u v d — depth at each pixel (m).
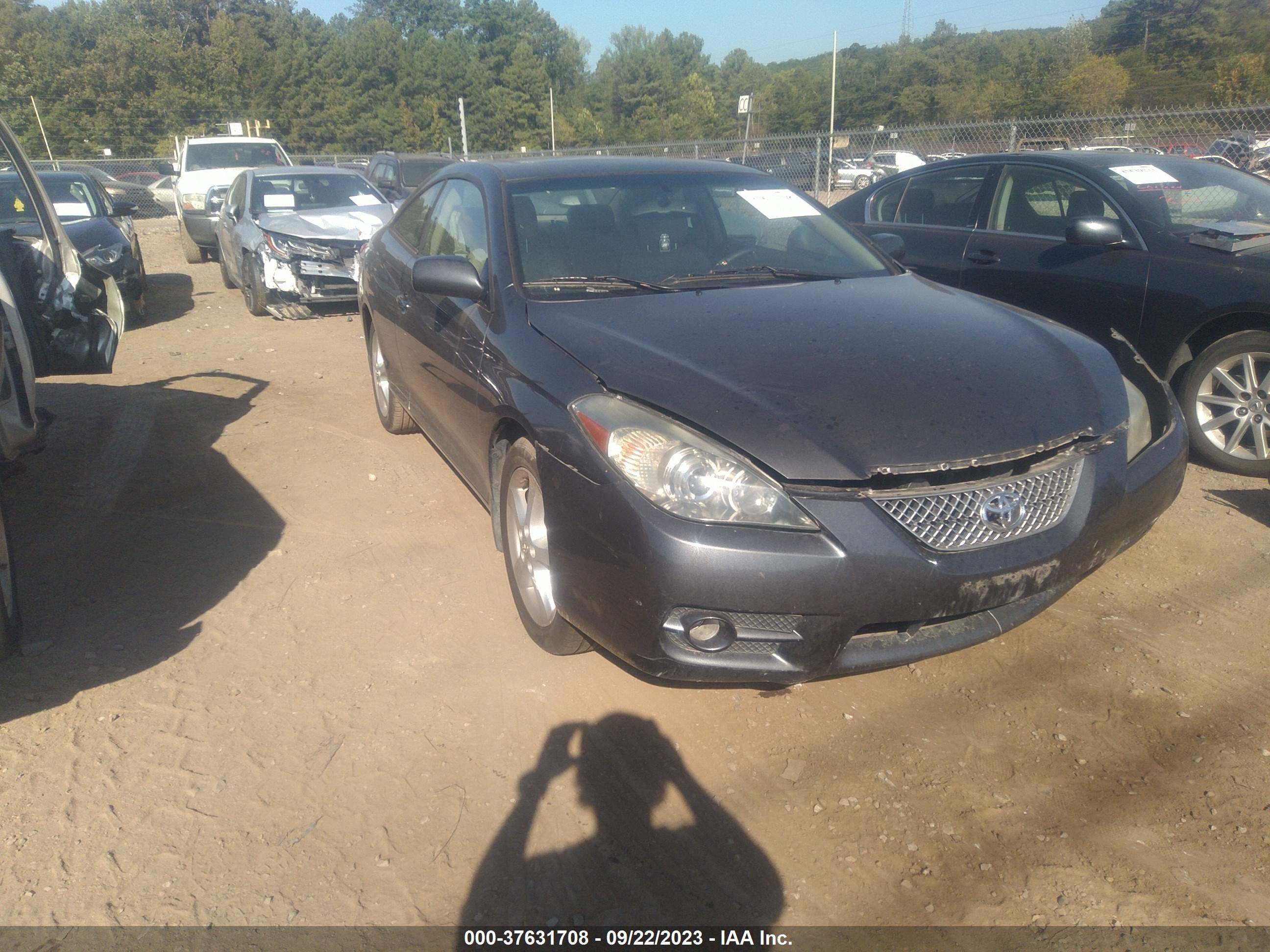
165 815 2.54
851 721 2.86
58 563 3.96
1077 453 2.68
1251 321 4.50
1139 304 4.82
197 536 4.21
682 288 3.46
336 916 2.22
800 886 2.28
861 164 21.27
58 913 2.24
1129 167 5.32
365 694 3.05
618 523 2.49
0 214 9.10
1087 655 3.15
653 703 2.96
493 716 2.92
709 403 2.55
